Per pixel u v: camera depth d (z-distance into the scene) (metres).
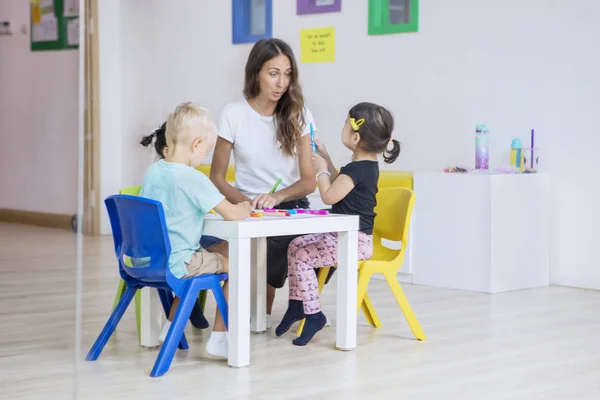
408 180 4.60
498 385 2.57
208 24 6.14
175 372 2.68
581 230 4.45
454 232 4.40
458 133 4.86
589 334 3.32
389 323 3.50
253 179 3.37
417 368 2.76
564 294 4.26
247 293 2.72
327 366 2.77
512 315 3.69
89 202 6.63
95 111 6.59
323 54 5.45
